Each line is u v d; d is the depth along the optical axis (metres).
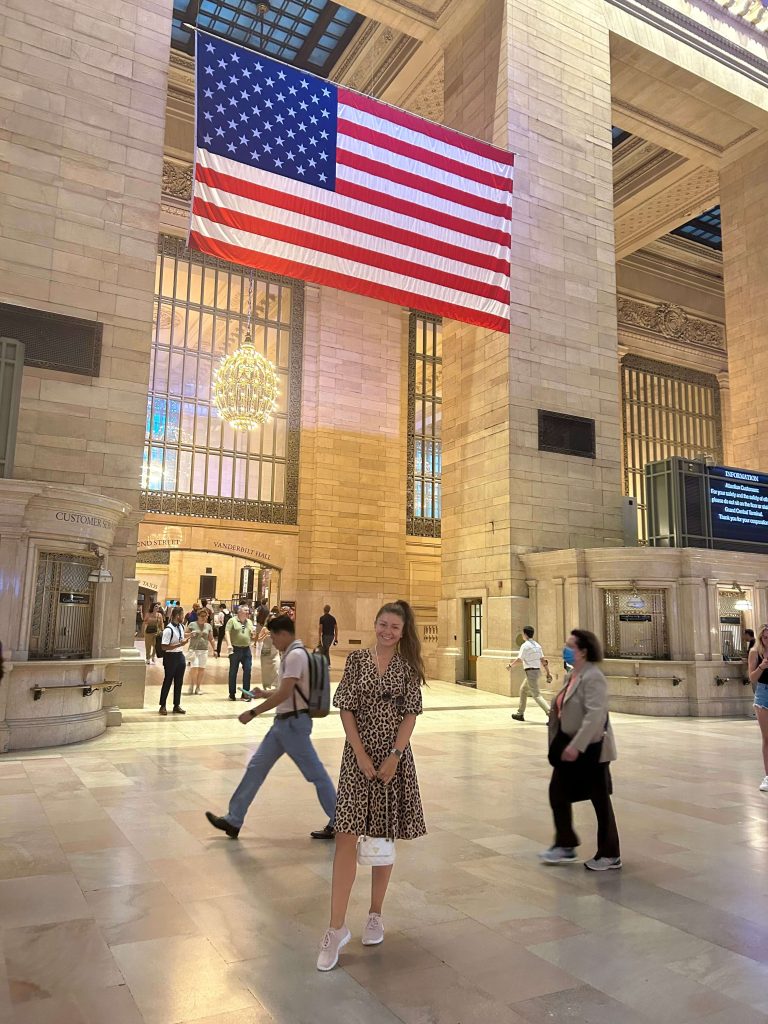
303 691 5.07
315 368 25.83
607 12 19.80
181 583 32.22
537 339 17.31
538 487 16.86
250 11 21.95
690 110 22.31
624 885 4.28
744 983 3.10
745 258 23.19
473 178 16.05
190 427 23.83
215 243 12.77
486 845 5.02
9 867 4.35
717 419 33.69
